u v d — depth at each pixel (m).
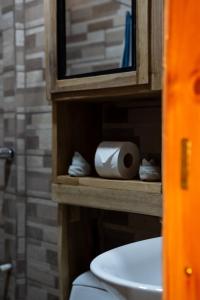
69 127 1.42
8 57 1.82
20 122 1.79
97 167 1.29
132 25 1.19
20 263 1.82
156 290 0.78
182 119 0.51
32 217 1.78
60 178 1.36
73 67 1.48
